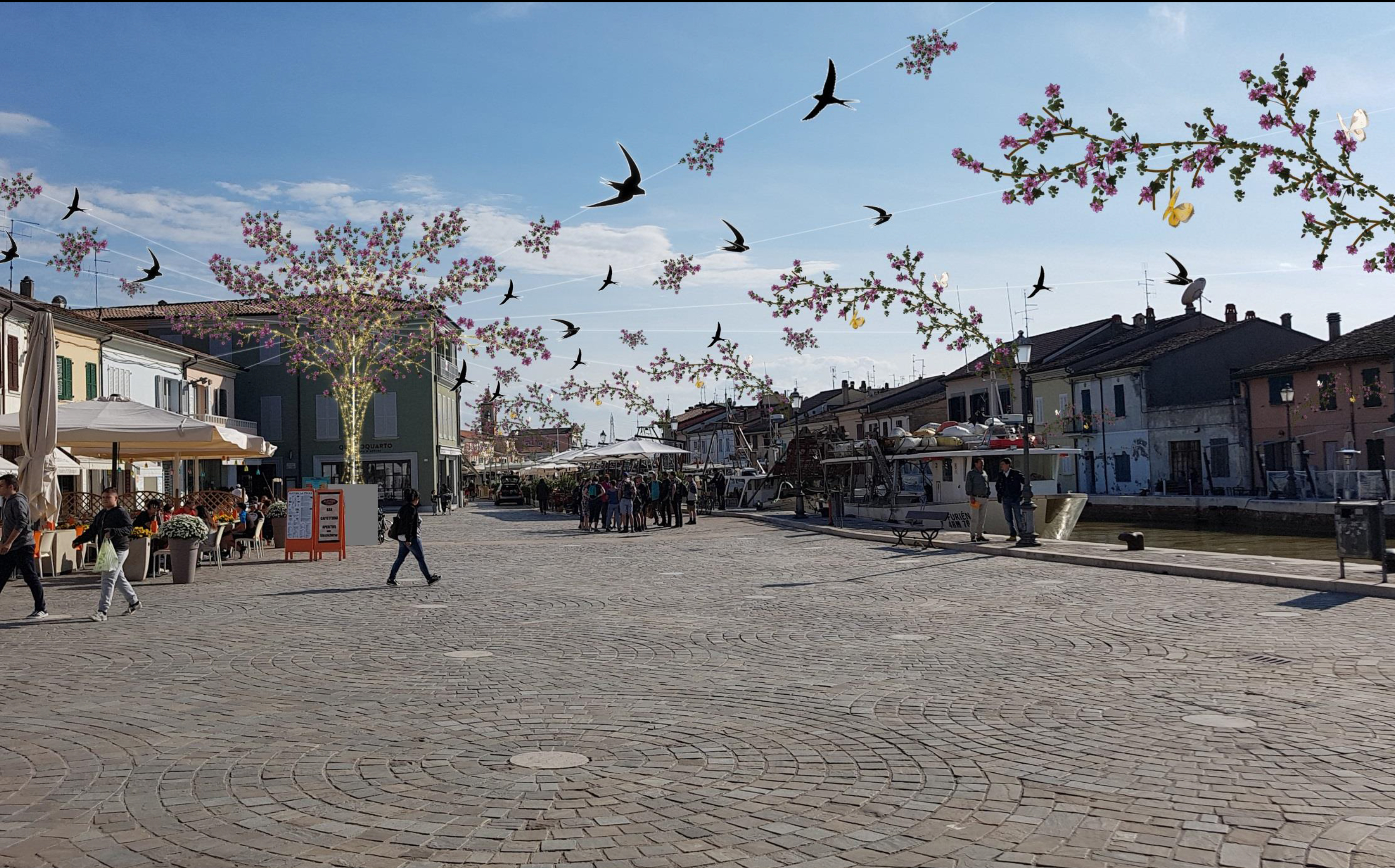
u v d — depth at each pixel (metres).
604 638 11.46
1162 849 4.77
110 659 10.23
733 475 54.09
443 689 8.64
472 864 4.70
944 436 29.97
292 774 6.11
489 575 19.36
